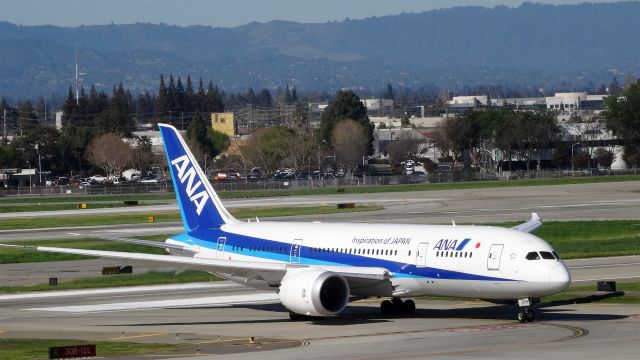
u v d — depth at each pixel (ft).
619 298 444.14
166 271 616.39
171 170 471.62
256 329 384.27
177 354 325.21
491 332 349.82
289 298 386.73
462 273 376.48
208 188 460.55
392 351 313.32
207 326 397.60
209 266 396.57
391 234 406.41
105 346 347.15
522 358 289.33
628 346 306.55
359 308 441.68
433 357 297.33
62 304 484.74
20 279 596.29
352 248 411.54
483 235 379.55
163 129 470.80
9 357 329.93
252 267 393.91
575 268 570.87
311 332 369.91
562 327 357.61
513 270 363.56
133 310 457.27
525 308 376.27
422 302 451.94
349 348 323.98
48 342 362.33
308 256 423.64
